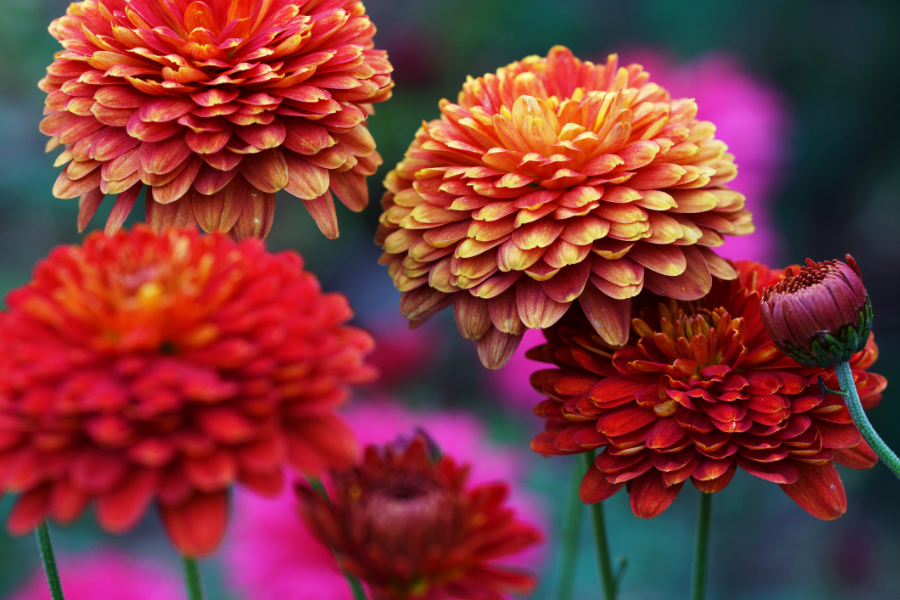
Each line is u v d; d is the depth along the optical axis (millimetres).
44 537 352
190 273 323
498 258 365
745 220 380
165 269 325
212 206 369
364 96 373
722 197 374
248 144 367
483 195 372
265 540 414
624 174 369
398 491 342
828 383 360
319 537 346
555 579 545
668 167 368
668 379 361
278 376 321
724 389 358
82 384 314
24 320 321
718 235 371
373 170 383
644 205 364
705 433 357
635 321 365
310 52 374
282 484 320
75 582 460
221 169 362
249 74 366
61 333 319
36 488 320
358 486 343
